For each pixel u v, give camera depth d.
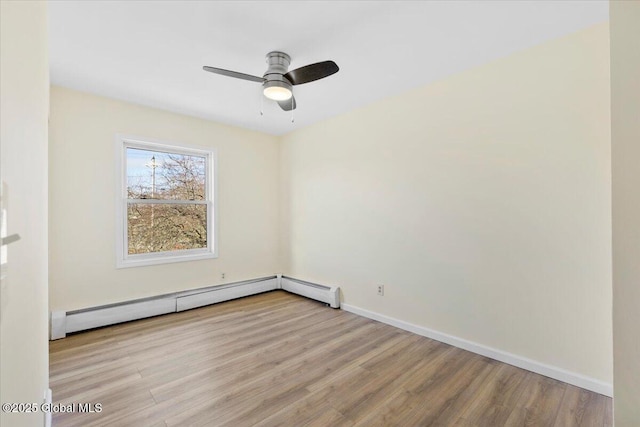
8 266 0.48
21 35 0.60
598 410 1.74
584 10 1.78
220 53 2.26
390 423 1.64
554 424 1.63
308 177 4.11
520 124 2.22
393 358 2.36
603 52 1.88
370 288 3.30
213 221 3.91
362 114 3.37
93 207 3.00
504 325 2.30
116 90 2.91
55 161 2.79
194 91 2.94
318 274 3.97
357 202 3.44
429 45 2.15
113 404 1.77
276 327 3.02
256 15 1.83
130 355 2.38
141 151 3.40
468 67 2.47
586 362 1.95
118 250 3.15
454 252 2.59
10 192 0.49
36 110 0.85
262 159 4.42
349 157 3.53
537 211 2.14
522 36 2.04
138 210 3.39
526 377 2.08
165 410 1.72
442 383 2.02
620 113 0.87
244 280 4.18
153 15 1.82
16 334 0.56
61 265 2.82
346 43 2.13
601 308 1.89
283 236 4.57
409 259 2.93
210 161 3.92
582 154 1.96
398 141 3.02
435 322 2.72
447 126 2.63
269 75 2.25
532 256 2.16
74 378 2.04
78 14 1.80
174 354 2.41
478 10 1.79
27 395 0.70
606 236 1.88
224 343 2.63
